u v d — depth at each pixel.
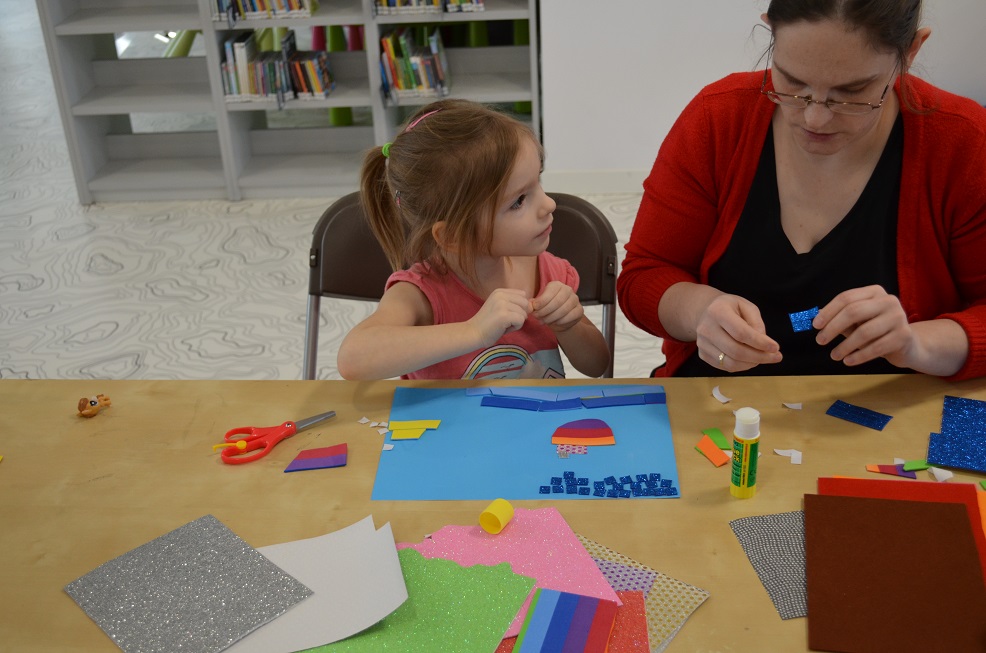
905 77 1.23
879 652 0.80
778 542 0.93
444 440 1.11
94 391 1.24
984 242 1.27
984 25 3.34
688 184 1.41
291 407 1.19
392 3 3.45
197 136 3.96
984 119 1.24
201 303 3.02
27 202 3.84
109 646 0.85
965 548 0.89
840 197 1.30
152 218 3.66
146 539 0.97
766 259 1.37
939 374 1.16
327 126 4.15
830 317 1.08
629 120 3.52
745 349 1.10
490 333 1.21
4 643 0.86
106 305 3.03
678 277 1.40
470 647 0.83
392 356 1.22
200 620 0.87
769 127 1.33
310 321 1.67
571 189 3.65
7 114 4.87
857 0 1.00
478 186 1.22
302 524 0.98
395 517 0.99
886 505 0.96
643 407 1.15
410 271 1.40
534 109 3.58
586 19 3.35
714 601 0.87
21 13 6.60
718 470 1.03
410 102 3.60
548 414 1.15
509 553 0.93
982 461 1.01
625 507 0.99
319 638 0.85
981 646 0.79
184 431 1.15
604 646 0.82
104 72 3.85
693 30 3.34
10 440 1.14
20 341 2.82
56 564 0.95
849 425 1.10
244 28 3.55
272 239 3.45
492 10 3.42
